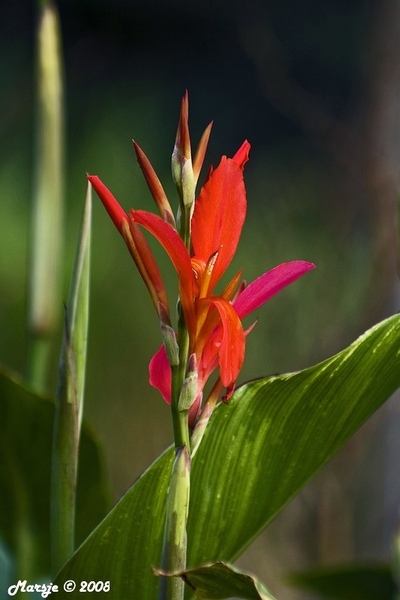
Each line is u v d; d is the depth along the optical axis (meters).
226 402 1.01
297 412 1.07
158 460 1.05
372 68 2.47
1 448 1.23
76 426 1.10
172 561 1.01
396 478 2.31
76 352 1.11
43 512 1.26
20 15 5.30
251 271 3.01
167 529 1.01
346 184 2.61
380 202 2.18
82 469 1.23
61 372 1.09
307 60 5.56
